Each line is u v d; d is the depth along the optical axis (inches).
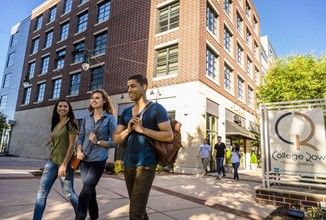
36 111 963.3
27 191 210.1
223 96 660.7
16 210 151.9
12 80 1216.2
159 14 652.7
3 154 1002.7
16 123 1056.8
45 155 852.0
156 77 600.4
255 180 415.2
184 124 526.3
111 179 324.5
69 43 898.1
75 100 797.9
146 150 86.4
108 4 797.2
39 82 999.0
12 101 1168.2
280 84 646.5
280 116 238.8
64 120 129.7
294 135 227.9
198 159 495.2
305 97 602.5
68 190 124.2
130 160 87.9
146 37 645.3
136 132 89.6
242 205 205.6
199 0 571.2
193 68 542.0
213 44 625.9
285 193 209.9
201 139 513.3
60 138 124.3
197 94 523.2
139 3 689.0
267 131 241.4
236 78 780.6
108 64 714.8
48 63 994.1
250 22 1034.7
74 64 843.4
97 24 794.2
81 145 129.8
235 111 741.9
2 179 268.8
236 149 407.8
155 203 194.4
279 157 230.8
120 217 146.8
